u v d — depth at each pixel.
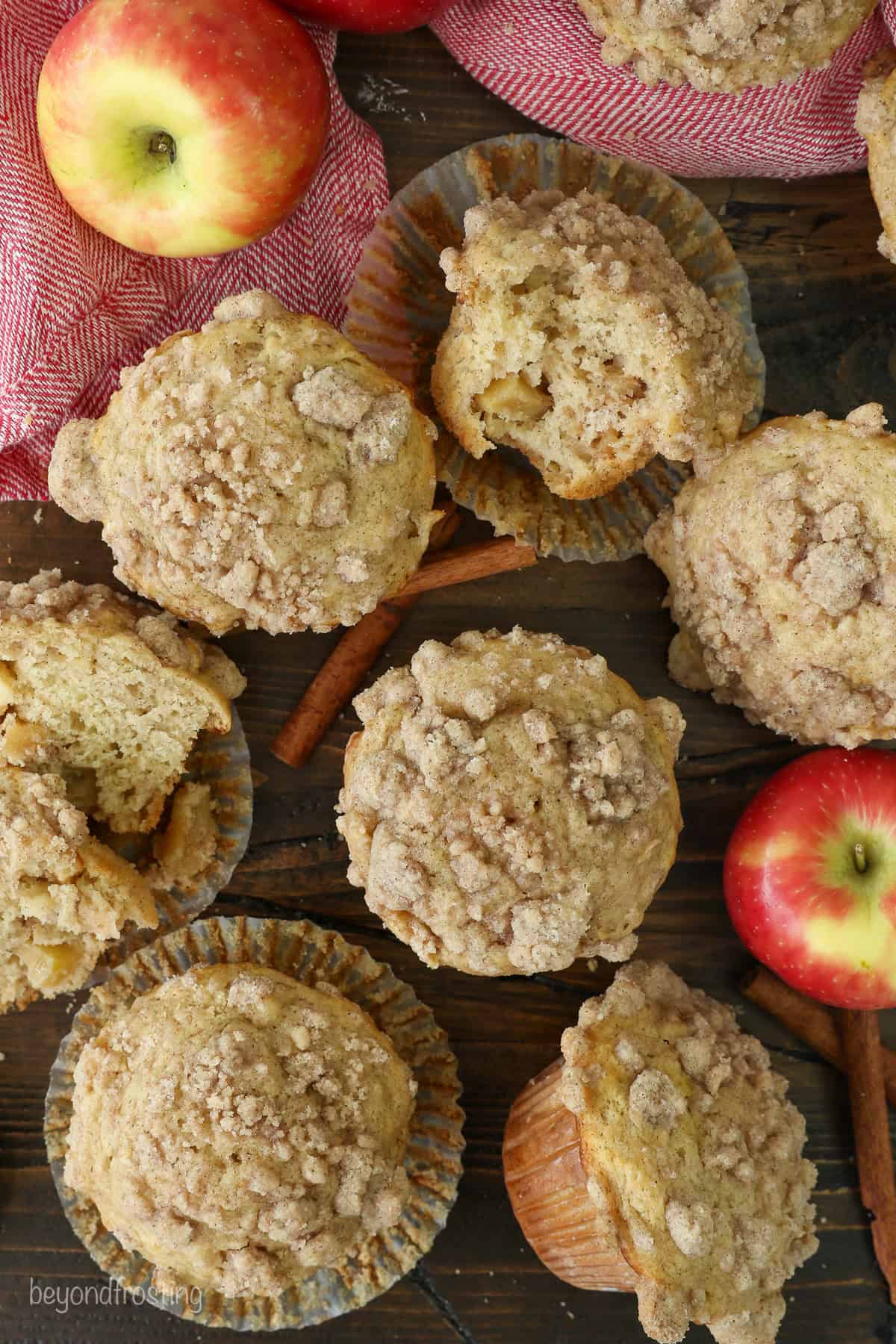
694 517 0.64
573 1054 0.62
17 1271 0.66
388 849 0.60
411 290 0.66
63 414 0.64
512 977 0.67
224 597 0.61
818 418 0.63
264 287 0.66
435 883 0.60
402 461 0.61
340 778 0.67
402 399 0.61
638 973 0.64
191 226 0.63
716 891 0.68
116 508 0.61
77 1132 0.63
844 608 0.62
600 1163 0.61
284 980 0.64
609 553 0.66
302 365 0.61
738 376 0.65
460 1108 0.66
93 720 0.64
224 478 0.60
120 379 0.63
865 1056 0.67
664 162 0.67
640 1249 0.61
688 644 0.66
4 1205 0.66
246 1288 0.61
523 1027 0.67
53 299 0.63
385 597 0.63
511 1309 0.67
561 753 0.61
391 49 0.67
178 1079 0.61
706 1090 0.62
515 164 0.65
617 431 0.64
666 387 0.63
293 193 0.63
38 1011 0.67
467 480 0.66
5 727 0.63
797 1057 0.68
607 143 0.66
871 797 0.65
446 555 0.65
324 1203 0.61
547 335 0.63
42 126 0.62
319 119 0.62
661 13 0.61
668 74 0.62
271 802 0.67
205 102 0.60
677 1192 0.61
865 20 0.63
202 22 0.60
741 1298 0.62
